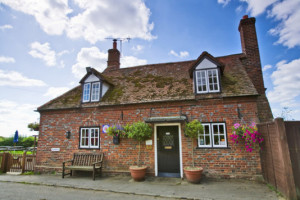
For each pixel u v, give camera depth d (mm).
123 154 8766
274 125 5707
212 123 7957
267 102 8883
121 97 9609
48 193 6375
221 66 8508
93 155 9039
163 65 12680
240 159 7371
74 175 9008
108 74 13328
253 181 7020
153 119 7965
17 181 8039
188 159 7910
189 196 5688
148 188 6582
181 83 9656
